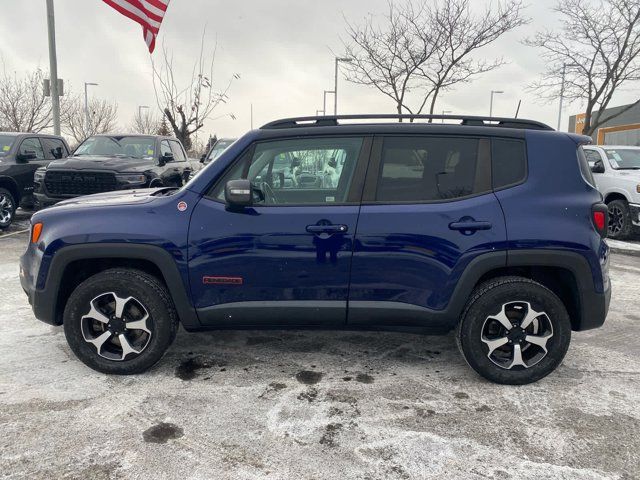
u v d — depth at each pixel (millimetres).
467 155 3309
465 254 3188
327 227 3199
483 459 2564
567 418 2963
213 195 3316
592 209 3232
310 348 3965
